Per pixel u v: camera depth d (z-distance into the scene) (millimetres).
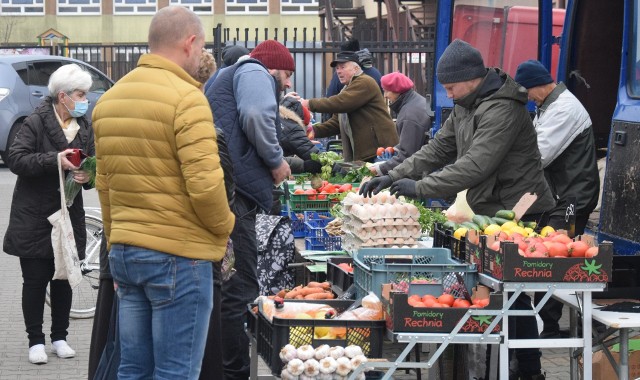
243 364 7332
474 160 6992
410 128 11008
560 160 9172
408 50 19625
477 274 6094
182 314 5309
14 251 8312
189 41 5453
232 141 7320
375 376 5781
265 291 8422
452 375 6801
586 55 10812
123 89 5359
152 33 5445
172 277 5277
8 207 17969
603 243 5809
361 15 30281
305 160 10000
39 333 8492
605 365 6805
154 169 5250
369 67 12844
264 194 7379
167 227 5270
